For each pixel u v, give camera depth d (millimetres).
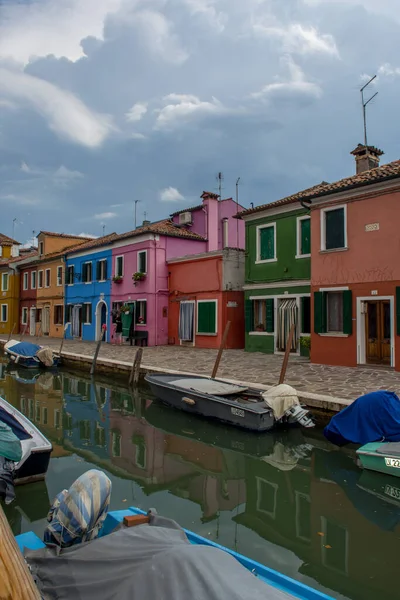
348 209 15008
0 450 6195
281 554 4992
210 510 6164
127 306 25766
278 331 18641
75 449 8930
